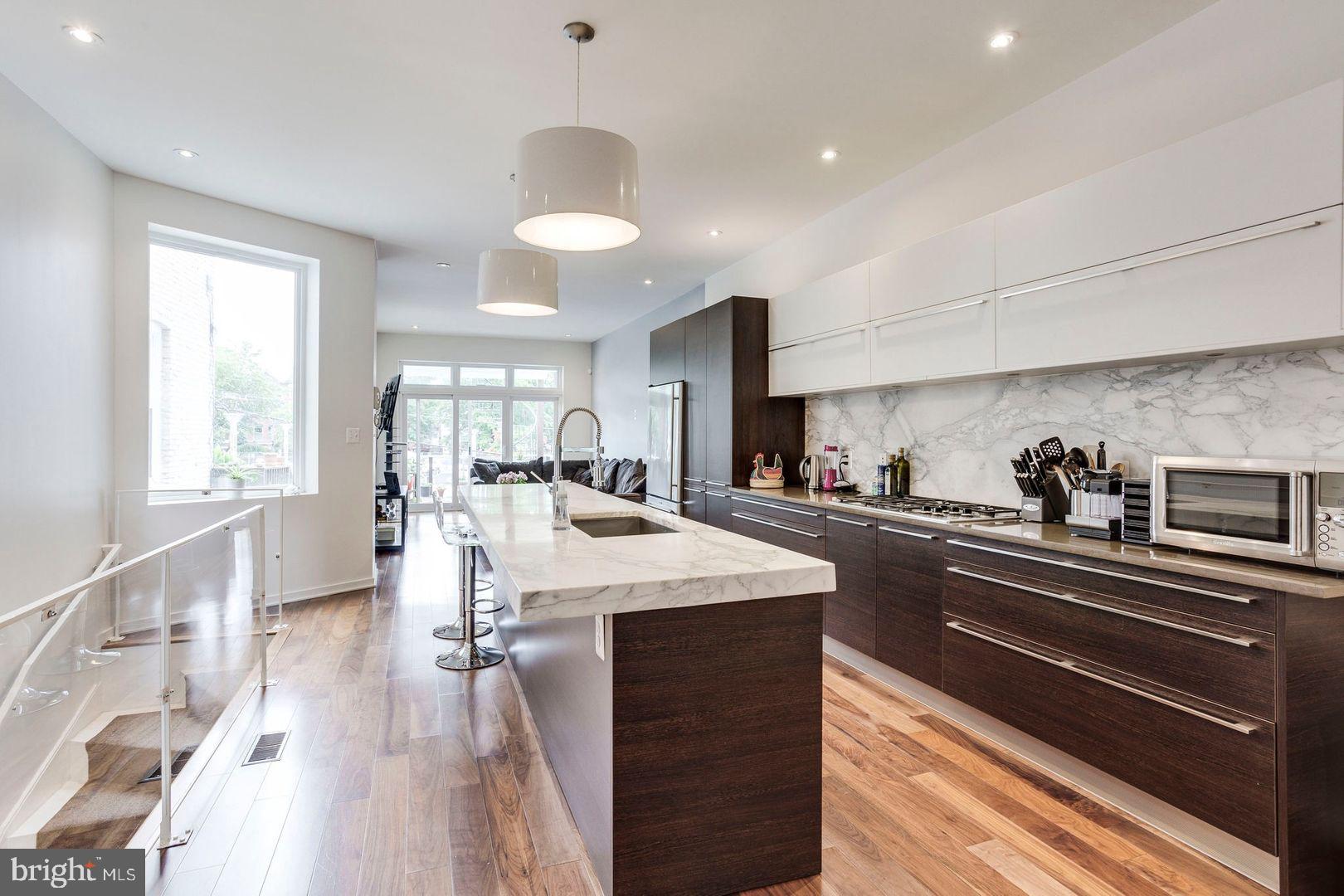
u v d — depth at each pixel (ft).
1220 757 5.84
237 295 14.94
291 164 12.15
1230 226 6.27
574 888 5.64
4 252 9.12
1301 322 5.78
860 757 7.99
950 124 10.39
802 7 7.60
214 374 14.51
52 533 10.35
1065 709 7.30
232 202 14.14
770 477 14.92
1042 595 7.55
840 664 11.39
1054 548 7.43
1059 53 8.43
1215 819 5.89
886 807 6.88
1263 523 5.96
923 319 10.43
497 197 13.82
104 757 5.66
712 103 9.81
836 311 12.65
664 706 5.40
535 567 5.67
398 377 25.26
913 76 9.04
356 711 9.41
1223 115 7.33
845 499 12.22
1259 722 5.56
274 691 10.15
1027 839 6.34
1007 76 8.99
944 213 11.35
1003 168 10.18
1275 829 5.46
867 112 10.03
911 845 6.24
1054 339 8.18
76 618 5.30
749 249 17.67
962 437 11.20
